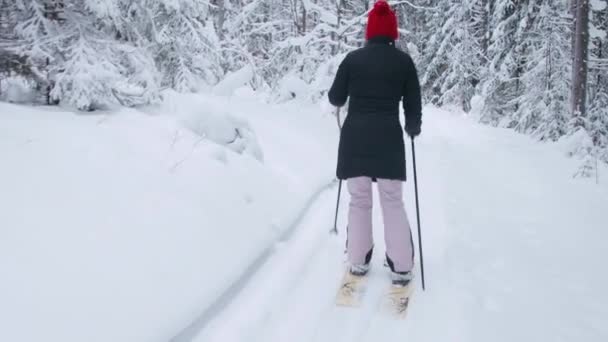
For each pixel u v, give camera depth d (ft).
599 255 12.26
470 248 12.46
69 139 11.14
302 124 26.07
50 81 15.78
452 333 8.46
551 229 14.28
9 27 16.20
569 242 13.17
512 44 63.00
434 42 87.20
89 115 14.70
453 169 22.81
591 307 9.41
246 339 8.16
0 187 8.41
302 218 14.49
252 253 10.69
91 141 11.46
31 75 15.25
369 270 11.32
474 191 18.57
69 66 15.20
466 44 79.15
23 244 7.36
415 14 78.59
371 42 10.51
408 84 10.32
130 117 15.19
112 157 11.10
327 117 30.32
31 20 15.74
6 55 14.71
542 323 8.75
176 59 24.41
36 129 11.21
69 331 6.38
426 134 38.63
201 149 13.66
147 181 10.78
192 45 24.20
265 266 11.09
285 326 8.70
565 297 9.82
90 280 7.36
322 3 41.88
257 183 14.10
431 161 24.57
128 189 10.11
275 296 9.75
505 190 19.17
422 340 8.30
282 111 28.78
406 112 10.46
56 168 9.69
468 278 10.68
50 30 15.87
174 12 23.00
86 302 6.95
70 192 9.11
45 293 6.71
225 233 10.64
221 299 9.07
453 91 80.23
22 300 6.42
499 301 9.60
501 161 26.68
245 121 16.81
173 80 24.54
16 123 11.31
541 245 12.85
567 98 50.83
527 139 40.27
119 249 8.31
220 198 11.85
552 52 52.39
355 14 46.09
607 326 8.68
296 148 20.68
